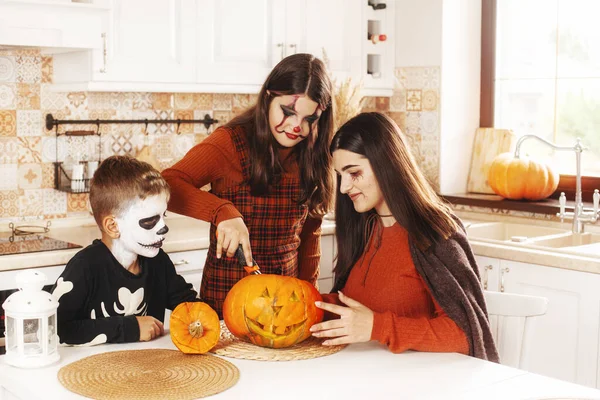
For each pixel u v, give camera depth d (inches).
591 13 138.6
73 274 66.4
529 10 147.4
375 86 151.2
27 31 104.4
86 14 109.8
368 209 70.4
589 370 108.7
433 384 57.0
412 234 67.6
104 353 63.0
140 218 67.8
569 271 109.8
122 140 132.8
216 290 83.7
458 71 150.8
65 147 127.5
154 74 119.0
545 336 113.9
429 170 152.4
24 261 101.5
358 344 67.0
